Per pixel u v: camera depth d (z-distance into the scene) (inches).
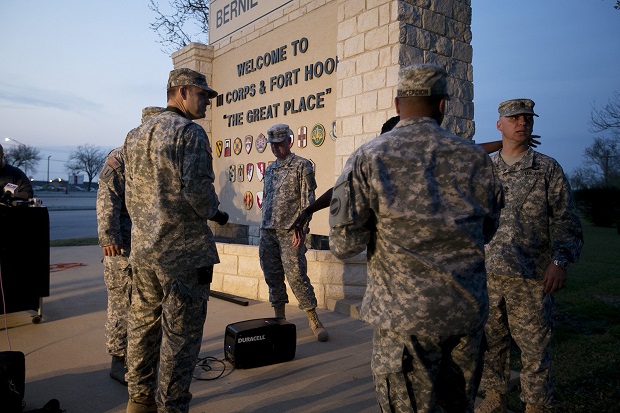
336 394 124.0
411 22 209.8
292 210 174.1
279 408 115.7
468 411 69.8
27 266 177.6
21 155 2827.3
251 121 315.6
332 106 251.4
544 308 99.8
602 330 187.2
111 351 128.7
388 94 209.6
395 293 65.8
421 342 65.7
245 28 322.3
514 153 105.3
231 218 338.0
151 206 94.4
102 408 114.9
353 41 227.8
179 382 93.3
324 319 197.9
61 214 1114.1
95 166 3449.8
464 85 230.2
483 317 67.3
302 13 270.8
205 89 101.7
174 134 92.4
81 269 309.6
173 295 93.0
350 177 68.4
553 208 100.1
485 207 68.7
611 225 838.5
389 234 66.6
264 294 231.1
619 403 119.0
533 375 99.8
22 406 106.9
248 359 140.3
